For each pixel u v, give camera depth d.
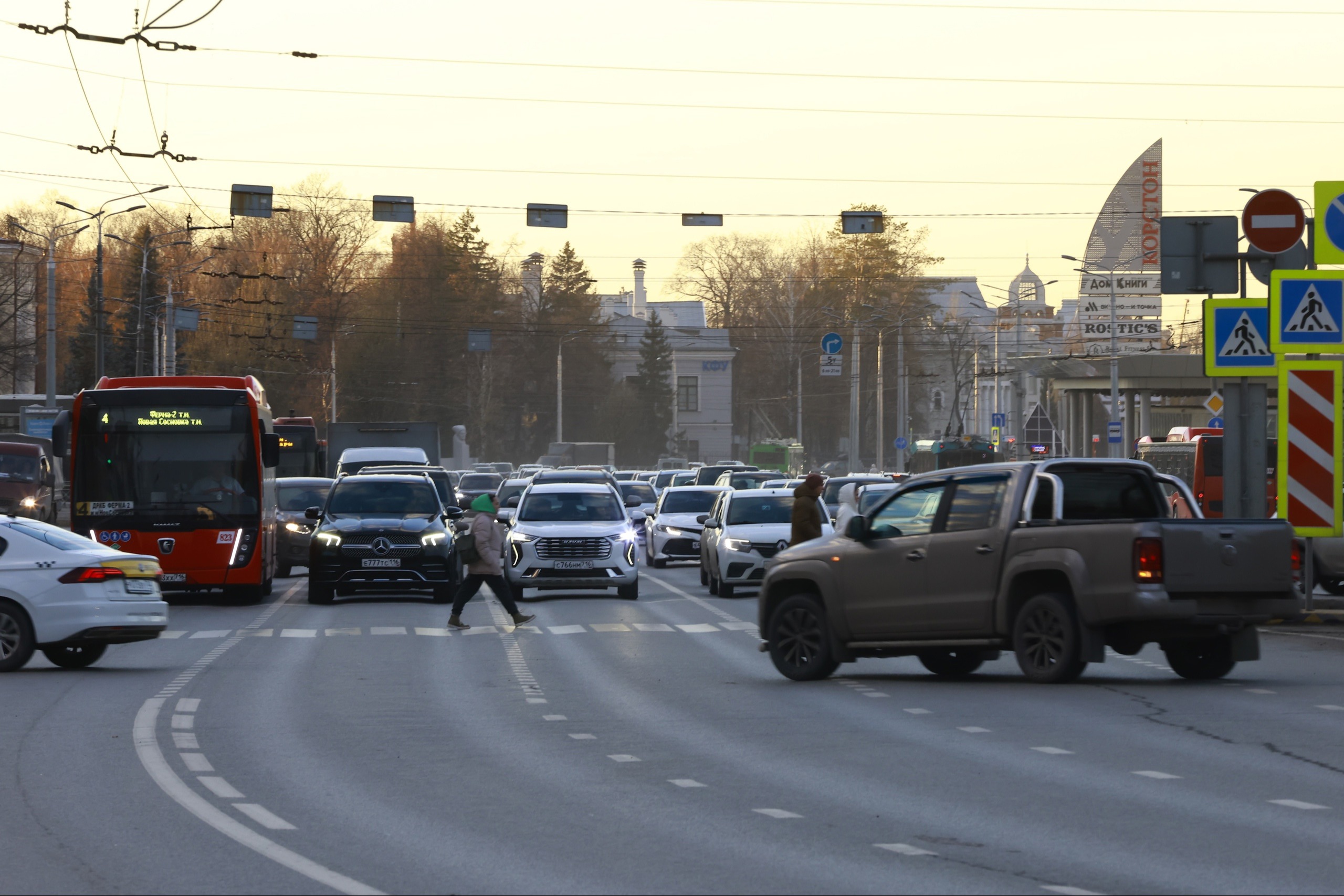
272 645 59.22
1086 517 43.31
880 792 28.00
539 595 87.69
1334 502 61.88
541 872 21.80
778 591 48.12
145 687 45.31
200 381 83.88
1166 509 44.03
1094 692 41.41
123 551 77.88
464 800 27.53
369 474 86.00
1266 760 31.03
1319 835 23.97
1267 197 65.44
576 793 28.23
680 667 51.03
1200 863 22.06
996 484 43.84
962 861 22.33
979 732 35.16
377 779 29.72
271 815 26.16
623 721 37.91
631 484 141.62
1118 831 24.38
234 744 34.25
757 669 50.38
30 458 134.12
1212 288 67.88
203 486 79.12
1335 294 61.28
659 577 102.62
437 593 80.88
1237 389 65.38
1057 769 30.12
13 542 50.12
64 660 51.88
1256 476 65.19
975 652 47.81
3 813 26.39
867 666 51.72
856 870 21.81
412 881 21.30
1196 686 43.03
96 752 33.16
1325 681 44.25
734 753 32.81
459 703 41.69
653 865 22.27
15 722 37.69
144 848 23.55
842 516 66.19
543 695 43.44
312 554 80.38
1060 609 42.00
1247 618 41.06
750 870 21.89
